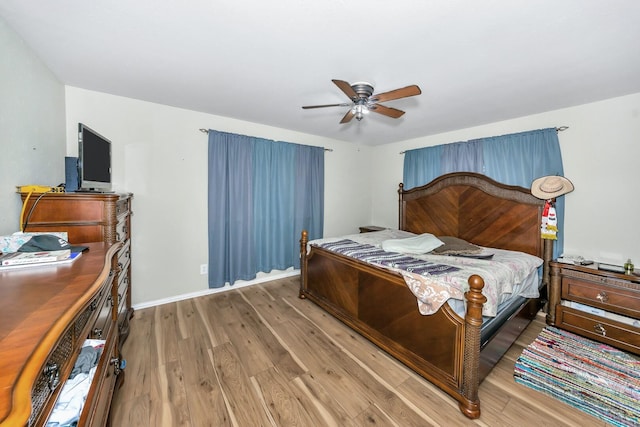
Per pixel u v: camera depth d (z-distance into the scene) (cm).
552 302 256
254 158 355
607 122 252
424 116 308
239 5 132
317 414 153
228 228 337
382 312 212
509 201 305
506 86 226
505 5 129
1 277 94
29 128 171
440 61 186
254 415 152
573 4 127
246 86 235
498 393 171
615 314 224
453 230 357
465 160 351
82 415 85
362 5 130
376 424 147
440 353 169
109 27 153
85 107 247
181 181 306
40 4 132
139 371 186
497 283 191
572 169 273
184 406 157
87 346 107
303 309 291
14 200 152
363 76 210
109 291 145
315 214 421
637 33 149
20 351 55
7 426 41
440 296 168
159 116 288
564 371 191
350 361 203
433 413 155
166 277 303
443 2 127
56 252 115
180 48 175
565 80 213
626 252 244
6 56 147
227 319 266
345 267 253
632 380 181
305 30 152
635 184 239
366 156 494
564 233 279
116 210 182
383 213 482
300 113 312
